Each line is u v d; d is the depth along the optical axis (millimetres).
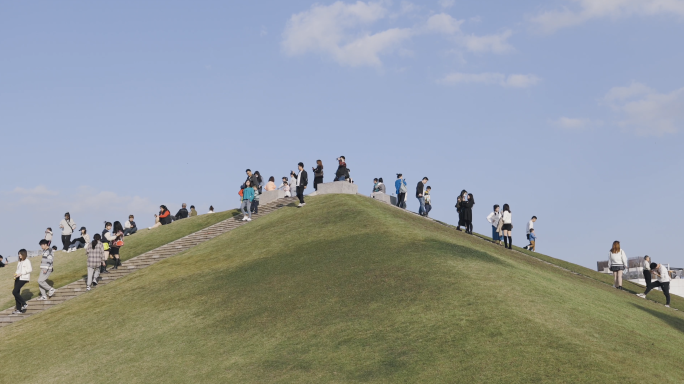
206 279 24906
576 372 11953
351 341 15258
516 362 12523
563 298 18188
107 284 28812
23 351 20875
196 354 16969
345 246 24938
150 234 40719
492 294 16828
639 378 11922
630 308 20906
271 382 13898
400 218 30672
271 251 27094
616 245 28859
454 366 12758
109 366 17516
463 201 35781
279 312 18797
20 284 26406
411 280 18984
